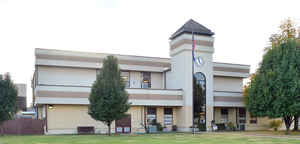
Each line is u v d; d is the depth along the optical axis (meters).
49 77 32.94
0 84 24.84
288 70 26.42
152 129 31.89
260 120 38.62
